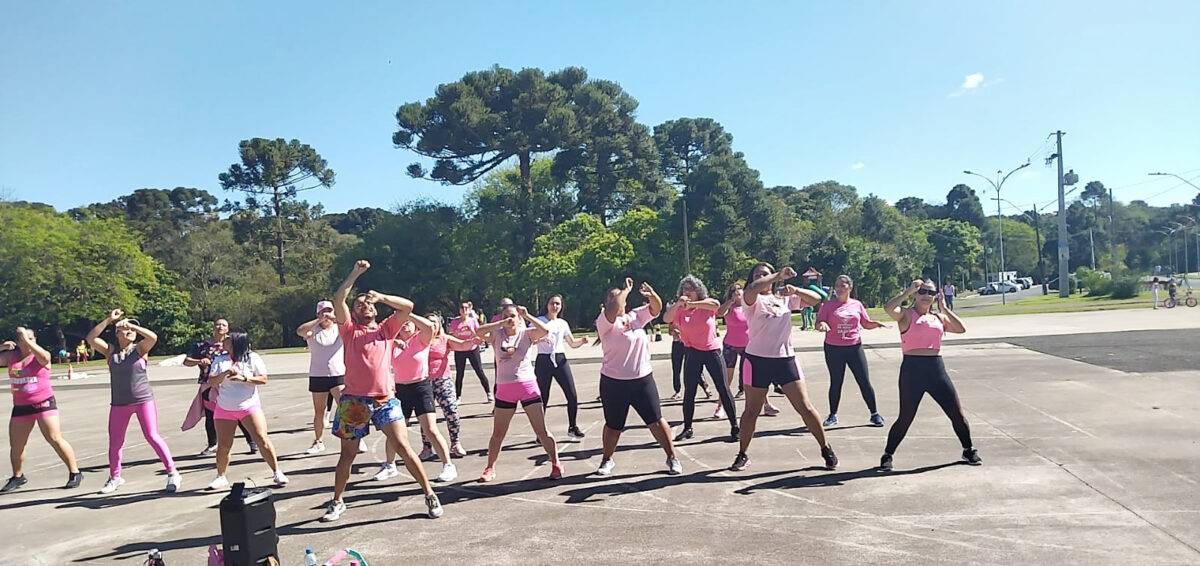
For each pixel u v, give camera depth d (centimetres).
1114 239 11075
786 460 739
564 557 500
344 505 634
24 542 604
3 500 751
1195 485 590
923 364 673
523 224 5547
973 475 650
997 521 529
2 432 1287
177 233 6775
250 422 734
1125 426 813
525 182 5619
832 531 526
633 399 686
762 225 5484
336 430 606
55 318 4569
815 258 6072
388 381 612
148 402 761
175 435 1133
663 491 649
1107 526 508
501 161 5634
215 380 729
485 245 5294
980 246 9938
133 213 8588
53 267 4584
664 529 548
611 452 711
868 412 988
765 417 985
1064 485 607
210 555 471
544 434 708
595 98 5491
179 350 5206
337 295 596
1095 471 643
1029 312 3269
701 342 848
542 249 5125
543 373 916
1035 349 1634
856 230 7412
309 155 6688
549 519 586
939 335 675
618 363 682
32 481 841
